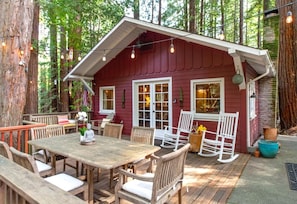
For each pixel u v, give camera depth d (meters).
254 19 12.86
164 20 11.41
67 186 2.06
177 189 2.10
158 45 6.48
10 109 3.79
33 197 0.93
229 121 4.71
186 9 10.79
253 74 6.35
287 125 6.95
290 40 6.80
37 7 7.26
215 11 11.40
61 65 9.65
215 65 5.40
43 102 11.97
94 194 2.74
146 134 3.13
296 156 4.62
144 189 1.96
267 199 2.63
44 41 10.30
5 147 1.98
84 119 4.70
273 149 4.44
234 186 3.05
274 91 7.25
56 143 2.78
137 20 5.63
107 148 2.53
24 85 3.99
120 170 2.05
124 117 7.40
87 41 10.37
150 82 6.75
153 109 6.67
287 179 3.29
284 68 6.97
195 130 5.37
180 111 6.02
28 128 3.57
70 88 9.70
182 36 5.02
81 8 8.10
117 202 2.06
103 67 7.98
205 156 4.70
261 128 7.40
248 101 5.20
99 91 8.16
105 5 8.74
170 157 1.75
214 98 5.48
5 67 3.73
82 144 2.70
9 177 1.18
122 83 7.43
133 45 6.95
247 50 4.13
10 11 3.73
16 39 3.80
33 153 3.27
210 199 2.64
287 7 6.64
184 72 5.94
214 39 4.53
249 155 4.76
